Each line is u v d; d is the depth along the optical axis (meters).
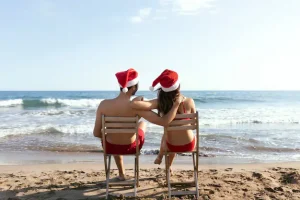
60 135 11.79
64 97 50.44
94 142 10.49
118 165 5.28
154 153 8.70
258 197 4.48
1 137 11.26
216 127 14.45
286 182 5.32
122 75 4.42
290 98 50.81
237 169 6.52
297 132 12.83
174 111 4.32
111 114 4.50
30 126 13.51
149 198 4.41
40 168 6.82
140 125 4.96
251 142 10.38
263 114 20.28
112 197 4.48
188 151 4.50
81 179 5.58
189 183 4.96
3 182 5.44
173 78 4.25
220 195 4.55
